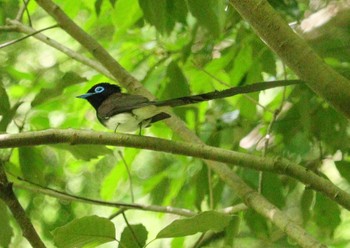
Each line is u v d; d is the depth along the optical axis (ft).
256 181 32.81
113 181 36.32
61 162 41.93
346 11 31.91
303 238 24.02
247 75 33.76
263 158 22.57
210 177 31.45
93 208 46.96
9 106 30.01
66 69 47.14
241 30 33.55
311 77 19.84
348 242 42.80
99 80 38.40
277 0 31.99
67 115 39.42
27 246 42.29
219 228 20.45
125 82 30.71
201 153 22.65
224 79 38.11
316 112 32.42
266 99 40.22
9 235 29.04
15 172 31.40
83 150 28.50
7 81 43.47
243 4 20.15
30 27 34.27
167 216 45.55
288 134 33.68
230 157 22.71
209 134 35.99
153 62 37.58
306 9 34.32
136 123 27.20
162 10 30.01
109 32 43.57
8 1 43.21
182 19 30.99
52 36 49.62
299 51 19.84
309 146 33.30
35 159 31.71
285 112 34.19
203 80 37.22
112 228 20.66
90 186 45.55
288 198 38.63
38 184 30.58
